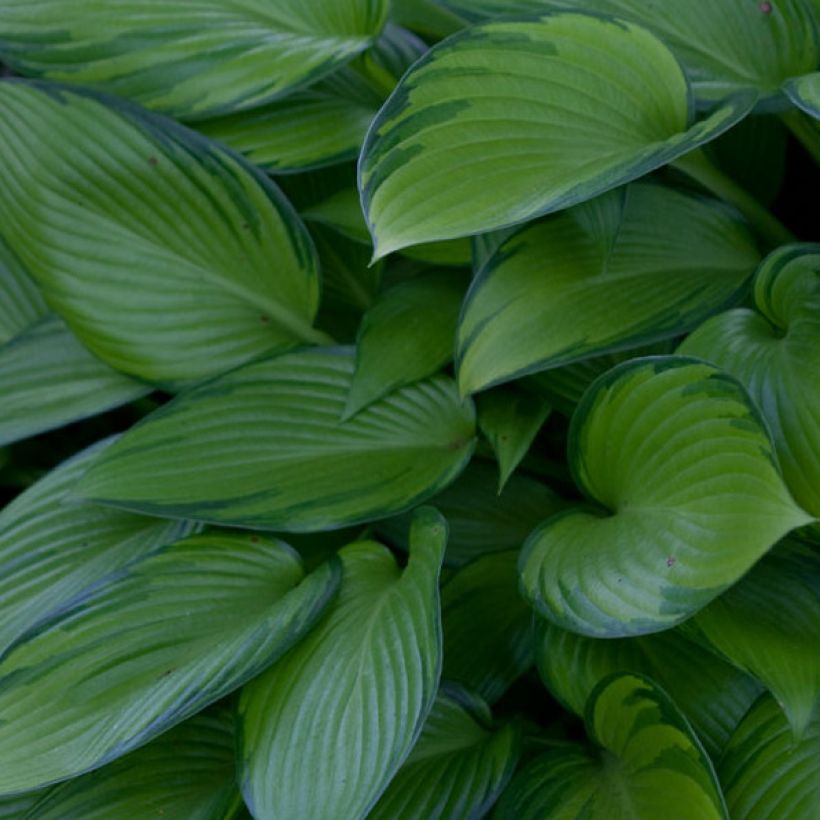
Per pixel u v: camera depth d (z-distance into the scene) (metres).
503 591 1.36
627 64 1.29
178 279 1.39
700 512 1.25
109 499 1.33
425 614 1.27
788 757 1.26
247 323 1.40
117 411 1.52
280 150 1.40
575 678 1.30
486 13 1.36
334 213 1.40
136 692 1.27
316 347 1.38
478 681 1.34
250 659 1.27
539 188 1.26
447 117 1.27
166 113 1.39
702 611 1.28
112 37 1.39
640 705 1.26
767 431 1.24
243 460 1.35
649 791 1.25
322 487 1.34
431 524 1.32
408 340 1.37
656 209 1.36
